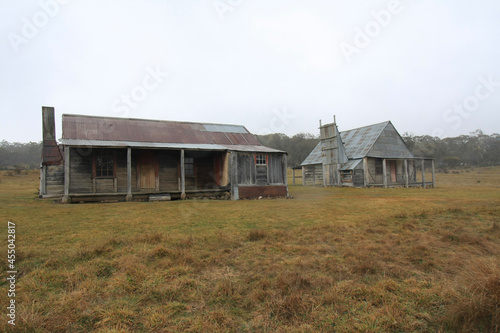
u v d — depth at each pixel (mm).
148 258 4516
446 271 4055
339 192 20031
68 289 3463
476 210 9055
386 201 13297
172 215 8938
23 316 2721
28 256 4574
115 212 9555
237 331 2645
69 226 7023
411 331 2627
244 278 3822
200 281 3695
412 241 5617
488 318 2689
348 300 3203
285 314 2910
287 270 4012
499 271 3178
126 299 3232
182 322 2764
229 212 9680
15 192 19469
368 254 4742
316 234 6191
